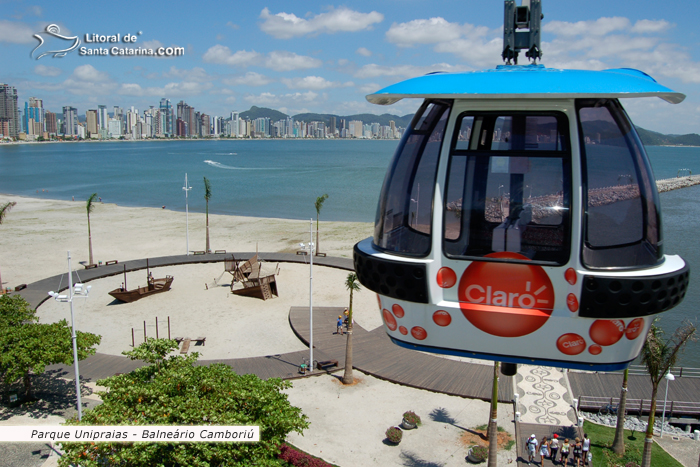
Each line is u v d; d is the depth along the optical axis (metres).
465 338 8.04
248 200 115.88
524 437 25.61
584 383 30.72
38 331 28.06
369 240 9.36
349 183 148.38
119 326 39.88
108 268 54.50
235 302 45.62
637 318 7.41
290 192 129.00
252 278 47.38
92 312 42.91
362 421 26.94
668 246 70.19
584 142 7.37
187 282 51.19
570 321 7.49
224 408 18.42
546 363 7.83
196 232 77.38
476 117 7.75
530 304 7.62
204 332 38.97
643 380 31.17
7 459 23.38
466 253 7.77
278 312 43.31
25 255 62.00
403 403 28.73
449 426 26.55
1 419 26.53
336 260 58.31
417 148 8.24
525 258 7.52
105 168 195.62
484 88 7.43
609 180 7.38
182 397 18.33
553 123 7.48
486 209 7.68
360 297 46.91
